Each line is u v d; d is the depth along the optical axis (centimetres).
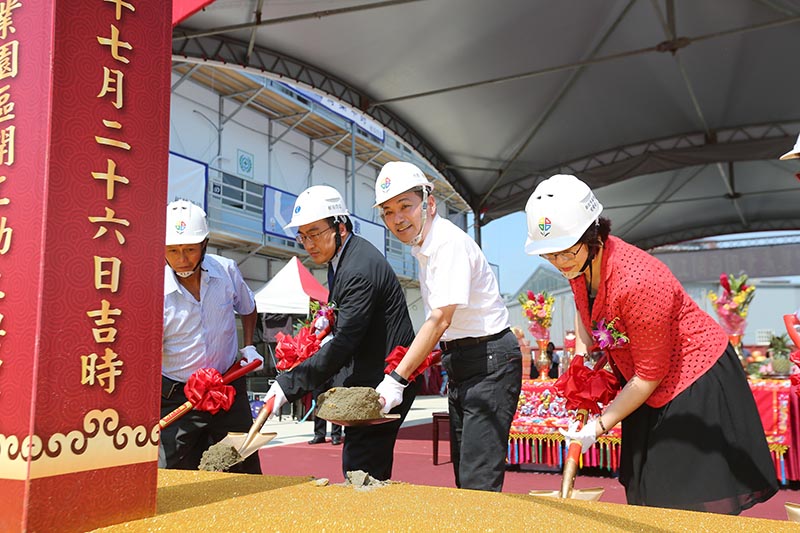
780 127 880
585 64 704
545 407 466
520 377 207
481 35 665
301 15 564
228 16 549
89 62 94
